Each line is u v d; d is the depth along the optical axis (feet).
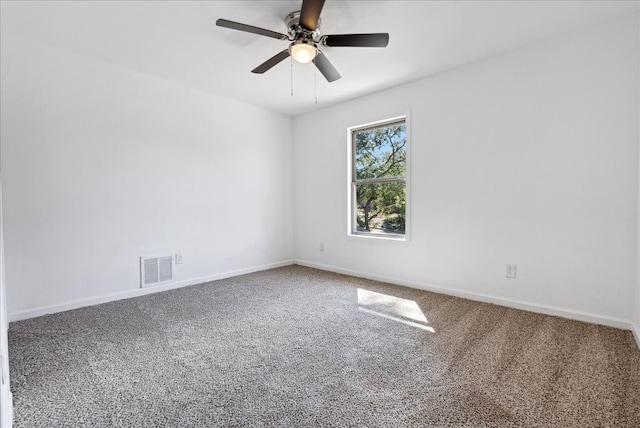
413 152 11.36
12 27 7.91
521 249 9.12
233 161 13.39
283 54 7.74
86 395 5.26
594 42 7.87
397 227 12.34
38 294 8.80
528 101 8.87
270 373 5.93
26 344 7.11
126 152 10.37
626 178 7.55
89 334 7.65
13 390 5.38
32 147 8.64
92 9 7.18
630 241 7.54
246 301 10.12
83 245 9.57
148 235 10.94
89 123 9.60
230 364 6.26
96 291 9.83
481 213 9.84
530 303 9.02
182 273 11.85
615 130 7.66
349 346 7.00
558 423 4.54
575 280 8.30
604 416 4.67
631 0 6.87
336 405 5.00
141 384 5.58
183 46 8.88
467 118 10.02
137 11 7.27
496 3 6.98
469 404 4.98
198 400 5.14
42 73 8.75
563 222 8.43
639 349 6.63
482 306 9.45
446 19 7.57
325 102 13.62
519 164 9.08
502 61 9.29
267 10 7.28
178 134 11.64
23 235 8.55
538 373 5.82
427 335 7.52
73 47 8.95
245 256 13.93
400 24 7.77
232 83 11.55
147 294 10.87
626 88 7.51
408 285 11.70
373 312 9.09
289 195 15.75
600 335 7.34
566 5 7.06
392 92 11.87
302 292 11.06
